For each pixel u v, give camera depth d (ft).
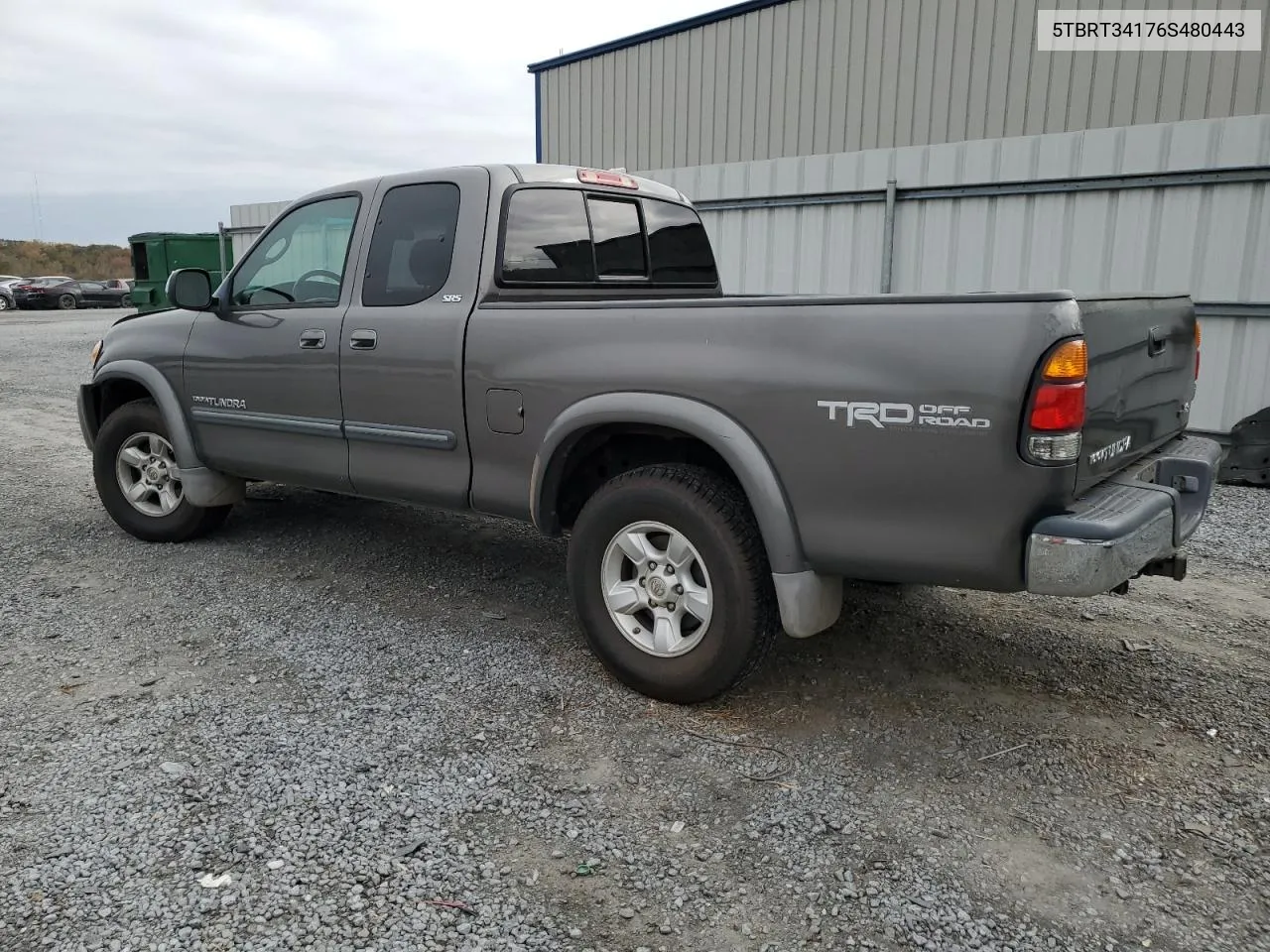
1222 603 14.33
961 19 37.42
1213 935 7.20
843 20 40.60
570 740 10.12
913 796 9.10
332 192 14.33
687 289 16.24
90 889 7.62
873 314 8.98
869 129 40.65
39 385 42.80
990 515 8.63
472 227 12.57
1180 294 11.54
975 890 7.73
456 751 9.86
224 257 56.39
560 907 7.48
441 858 8.08
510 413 11.78
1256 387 22.67
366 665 11.98
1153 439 10.80
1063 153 24.30
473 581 15.25
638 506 10.67
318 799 8.92
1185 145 22.59
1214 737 10.27
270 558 16.37
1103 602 14.34
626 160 49.14
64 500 20.85
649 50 47.14
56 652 12.33
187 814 8.65
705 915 7.41
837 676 11.75
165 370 16.31
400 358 12.91
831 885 7.79
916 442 8.81
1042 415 8.22
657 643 10.80
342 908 7.43
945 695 11.27
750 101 43.93
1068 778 9.43
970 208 26.07
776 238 29.96
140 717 10.52
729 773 9.50
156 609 13.92
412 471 13.21
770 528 9.71
